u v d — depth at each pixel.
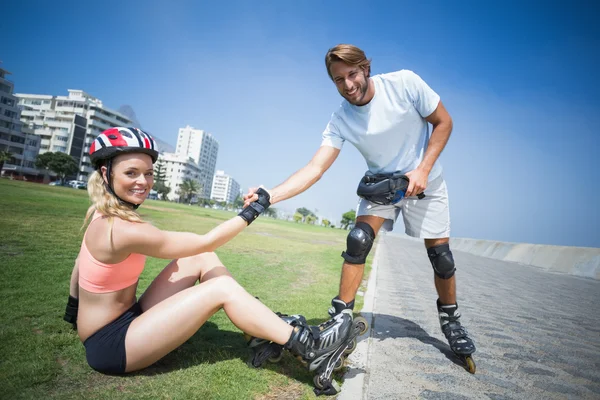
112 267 1.54
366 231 2.18
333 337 1.65
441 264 2.31
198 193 123.50
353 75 1.99
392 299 4.30
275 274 5.01
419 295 4.76
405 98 2.09
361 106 2.12
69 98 92.38
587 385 2.11
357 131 2.20
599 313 4.69
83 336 1.62
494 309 4.36
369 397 1.70
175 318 1.59
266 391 1.63
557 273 11.49
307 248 10.29
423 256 13.46
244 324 1.68
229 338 2.26
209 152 178.25
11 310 2.30
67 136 87.00
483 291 5.82
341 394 1.69
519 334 3.22
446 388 1.88
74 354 1.79
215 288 1.66
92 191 1.54
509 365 2.35
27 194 15.32
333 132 2.32
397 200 2.07
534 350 2.75
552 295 6.08
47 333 2.00
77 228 6.79
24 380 1.50
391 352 2.38
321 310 3.09
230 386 1.62
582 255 11.80
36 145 80.44
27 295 2.64
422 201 2.31
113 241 1.49
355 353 2.29
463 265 11.11
